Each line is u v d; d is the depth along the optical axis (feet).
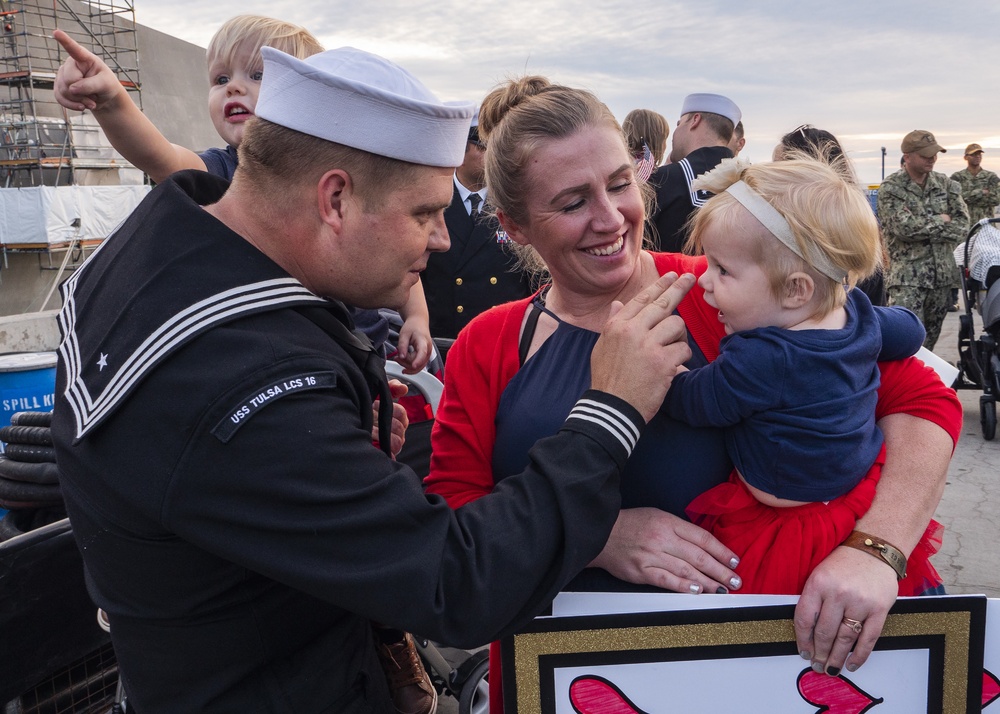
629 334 4.15
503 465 5.08
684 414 4.59
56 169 55.72
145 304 3.78
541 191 4.81
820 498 4.44
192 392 3.50
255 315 3.71
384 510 3.57
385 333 7.90
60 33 6.23
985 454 17.95
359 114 3.74
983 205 34.68
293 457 3.47
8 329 19.03
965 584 12.13
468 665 8.17
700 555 4.52
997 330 18.66
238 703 4.03
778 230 4.30
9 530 7.55
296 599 4.07
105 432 3.63
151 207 4.14
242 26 7.96
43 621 6.67
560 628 4.30
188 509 3.51
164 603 3.89
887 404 4.87
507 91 5.16
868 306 4.76
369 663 4.51
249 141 3.95
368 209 3.88
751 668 4.32
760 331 4.42
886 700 4.32
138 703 4.23
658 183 12.64
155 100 67.72
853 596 4.12
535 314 5.37
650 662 4.33
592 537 3.90
